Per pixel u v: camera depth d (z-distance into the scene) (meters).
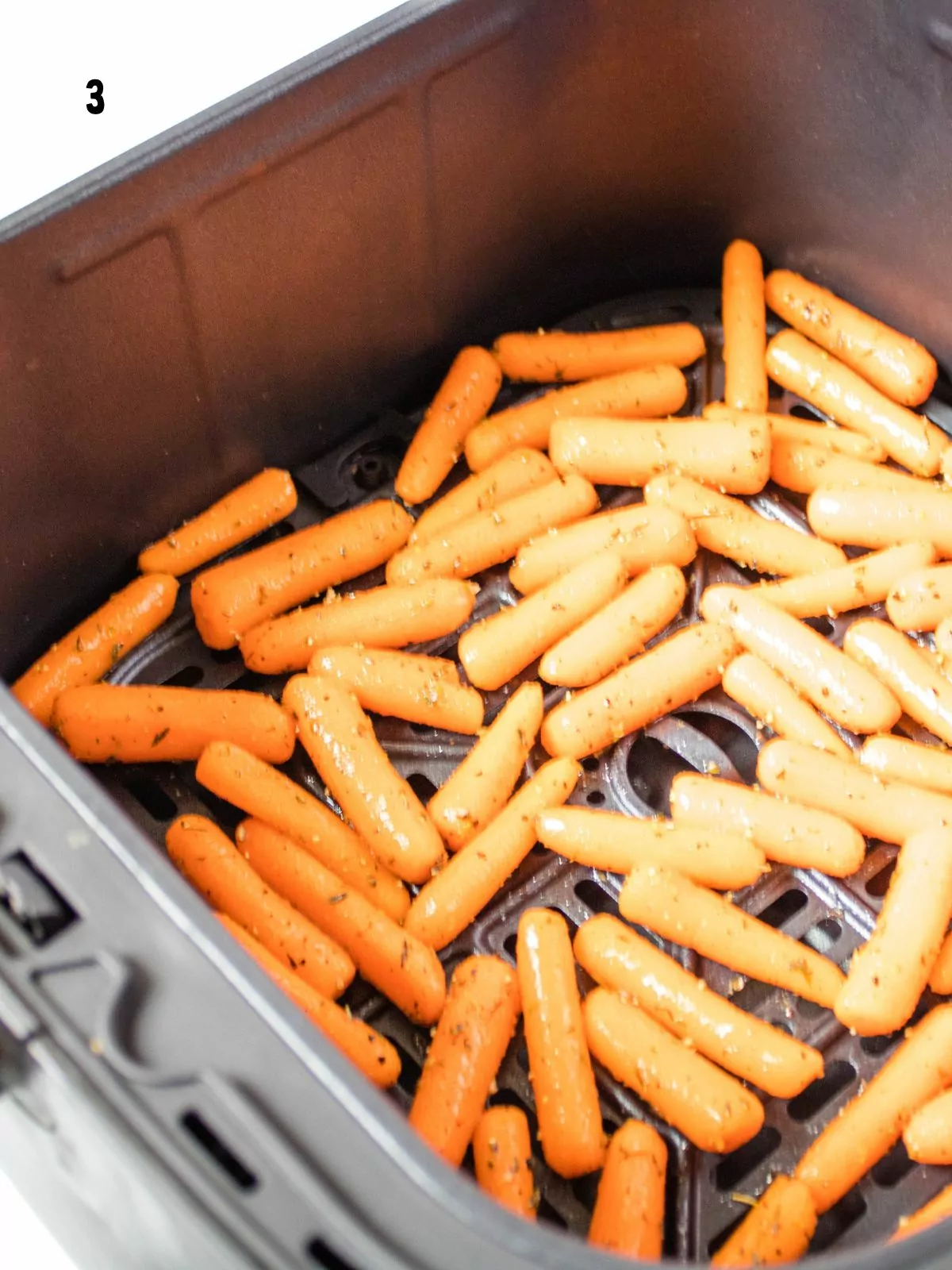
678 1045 0.30
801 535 0.38
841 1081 0.31
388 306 0.40
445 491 0.40
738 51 0.39
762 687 0.35
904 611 0.36
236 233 0.35
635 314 0.44
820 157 0.40
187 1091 0.21
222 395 0.38
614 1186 0.28
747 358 0.41
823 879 0.34
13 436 0.34
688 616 0.38
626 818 0.33
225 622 0.36
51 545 0.36
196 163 0.34
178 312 0.35
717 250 0.44
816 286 0.42
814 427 0.40
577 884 0.34
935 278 0.40
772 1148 0.31
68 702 0.34
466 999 0.31
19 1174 0.32
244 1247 0.20
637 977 0.31
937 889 0.32
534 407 0.40
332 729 0.34
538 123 0.39
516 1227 0.20
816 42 0.38
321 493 0.40
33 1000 0.22
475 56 0.37
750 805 0.33
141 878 0.23
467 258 0.41
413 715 0.35
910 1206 0.30
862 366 0.41
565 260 0.43
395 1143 0.20
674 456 0.39
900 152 0.39
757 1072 0.30
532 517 0.38
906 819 0.33
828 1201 0.29
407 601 0.36
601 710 0.35
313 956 0.31
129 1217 0.25
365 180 0.37
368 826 0.33
